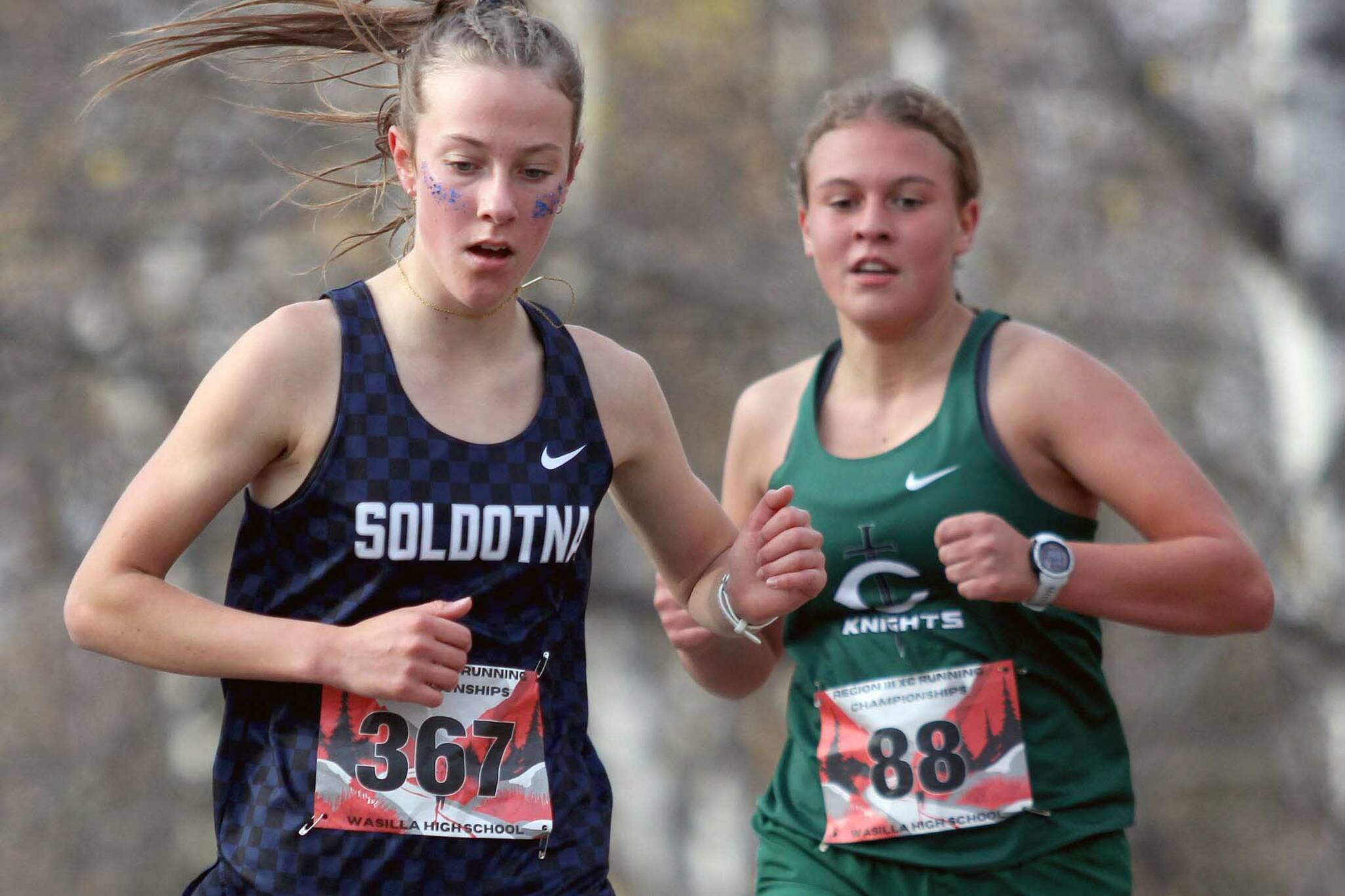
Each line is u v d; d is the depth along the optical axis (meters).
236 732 9.98
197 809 44.19
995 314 13.04
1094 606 11.88
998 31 41.53
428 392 9.91
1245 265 33.81
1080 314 44.28
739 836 46.62
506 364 10.14
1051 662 12.50
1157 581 11.95
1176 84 37.88
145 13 40.53
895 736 12.53
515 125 9.52
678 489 10.93
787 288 42.12
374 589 9.73
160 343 39.62
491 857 9.82
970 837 12.33
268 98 38.28
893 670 12.62
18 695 44.69
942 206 12.88
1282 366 32.72
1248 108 37.25
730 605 10.76
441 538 9.73
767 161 48.56
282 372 9.70
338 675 9.38
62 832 43.91
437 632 9.30
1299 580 31.62
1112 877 12.41
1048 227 46.28
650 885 43.09
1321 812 34.62
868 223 12.70
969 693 12.43
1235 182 33.25
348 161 38.66
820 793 12.88
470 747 9.84
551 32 9.83
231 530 40.47
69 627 9.77
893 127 12.85
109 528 9.75
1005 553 11.67
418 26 10.73
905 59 42.03
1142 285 47.22
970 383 12.70
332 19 10.88
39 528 43.03
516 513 9.88
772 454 13.67
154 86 38.66
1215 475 44.62
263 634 9.49
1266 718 51.62
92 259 39.81
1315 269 31.84
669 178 48.25
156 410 41.41
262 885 9.69
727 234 47.38
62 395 41.28
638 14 47.38
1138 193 43.91
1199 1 39.03
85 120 39.75
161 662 9.62
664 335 41.69
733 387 45.06
